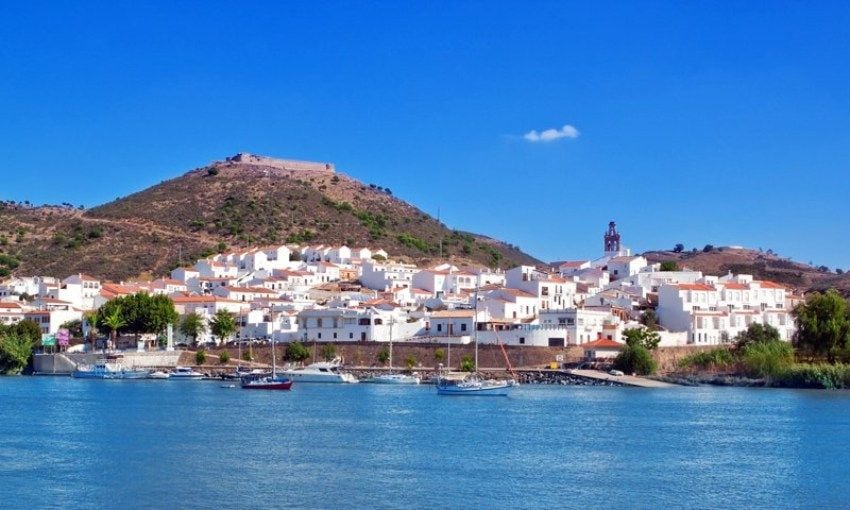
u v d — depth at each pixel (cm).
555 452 13888
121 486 11350
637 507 10500
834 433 15962
